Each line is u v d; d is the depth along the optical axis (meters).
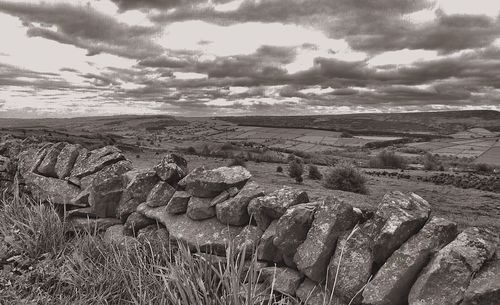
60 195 5.44
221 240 3.99
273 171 54.25
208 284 3.36
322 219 3.50
